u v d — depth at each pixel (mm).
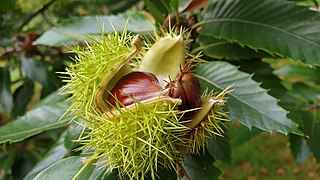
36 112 381
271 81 397
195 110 286
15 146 569
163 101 272
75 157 323
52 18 658
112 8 558
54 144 394
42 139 580
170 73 306
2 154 570
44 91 546
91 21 395
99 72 286
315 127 449
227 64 347
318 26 350
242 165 1076
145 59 309
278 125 310
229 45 401
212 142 413
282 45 353
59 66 560
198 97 287
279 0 368
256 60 408
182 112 273
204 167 318
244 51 401
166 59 307
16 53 562
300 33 352
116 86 293
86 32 389
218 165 431
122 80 295
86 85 287
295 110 375
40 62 554
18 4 653
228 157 415
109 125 273
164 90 280
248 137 500
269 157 1089
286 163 1062
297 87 491
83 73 288
